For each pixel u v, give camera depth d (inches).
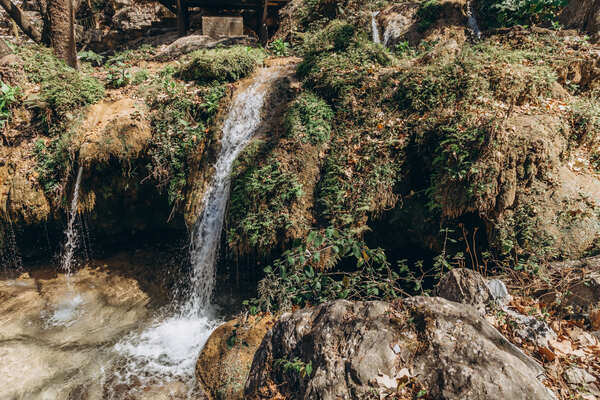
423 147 238.4
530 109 242.2
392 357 108.7
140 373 212.5
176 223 323.9
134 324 257.3
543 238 196.1
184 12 530.6
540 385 96.5
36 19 549.0
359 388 105.5
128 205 315.3
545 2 368.5
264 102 300.4
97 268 309.7
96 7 605.0
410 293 226.8
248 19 593.6
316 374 113.3
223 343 207.2
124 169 294.8
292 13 565.3
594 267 168.7
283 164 255.1
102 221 315.9
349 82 285.1
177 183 292.0
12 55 327.9
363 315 123.0
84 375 211.2
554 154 212.4
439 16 435.2
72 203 297.6
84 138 294.2
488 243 212.8
